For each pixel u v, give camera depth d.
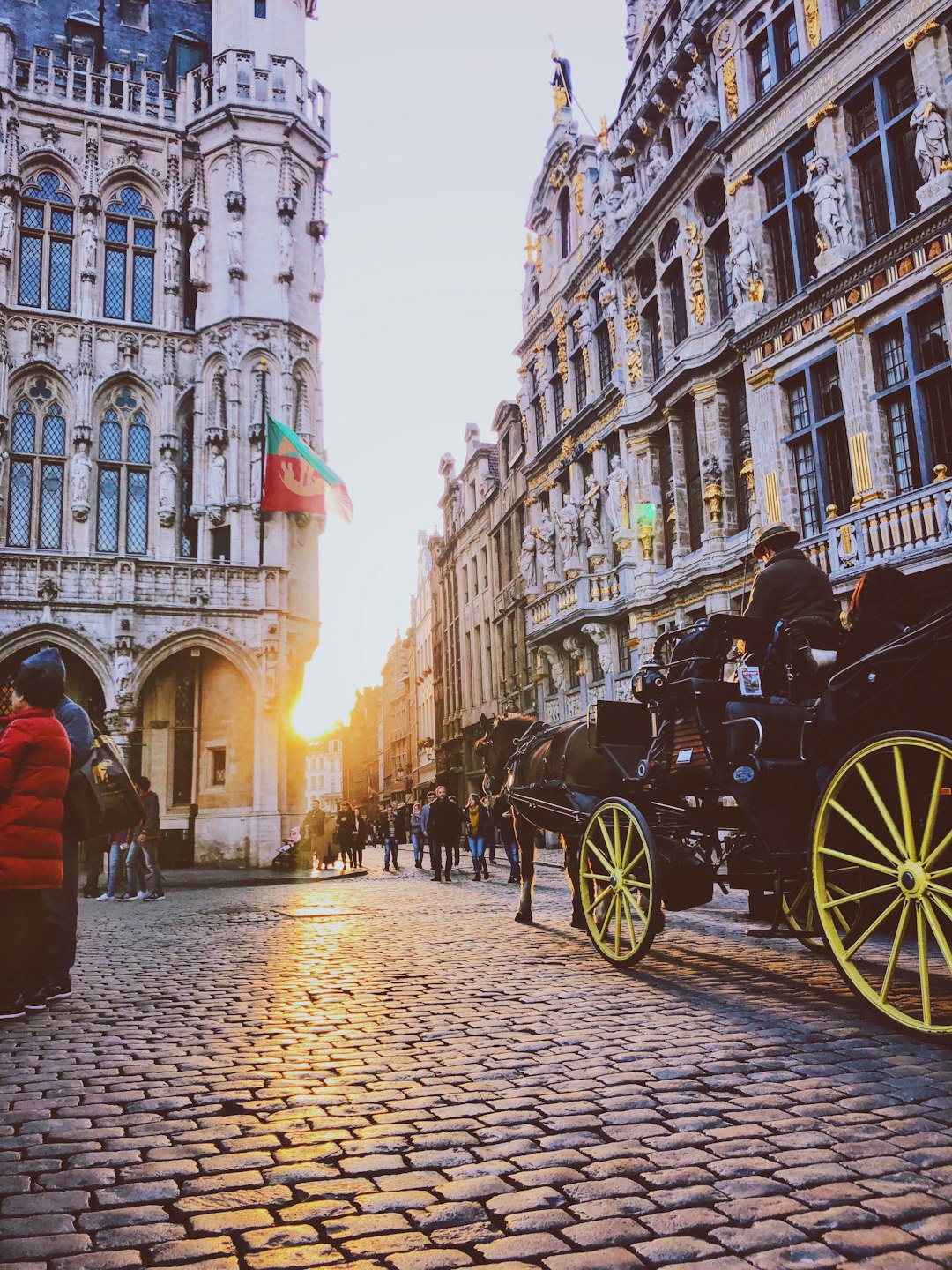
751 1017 5.23
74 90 29.45
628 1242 2.58
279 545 27.38
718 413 21.11
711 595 20.69
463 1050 4.72
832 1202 2.79
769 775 5.77
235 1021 5.57
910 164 15.92
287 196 29.02
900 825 4.85
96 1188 3.04
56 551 27.11
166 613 25.72
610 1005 5.68
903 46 15.63
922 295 15.22
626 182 25.95
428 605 57.84
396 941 9.13
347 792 114.38
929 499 14.28
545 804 9.02
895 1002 5.46
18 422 27.33
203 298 28.72
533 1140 3.38
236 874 22.78
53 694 6.14
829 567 15.99
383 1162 3.22
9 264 27.19
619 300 26.12
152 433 28.52
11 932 5.78
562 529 28.89
